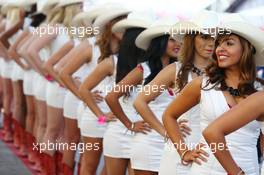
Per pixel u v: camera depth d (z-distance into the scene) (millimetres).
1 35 22172
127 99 13062
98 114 14219
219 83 9883
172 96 12156
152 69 12492
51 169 17812
